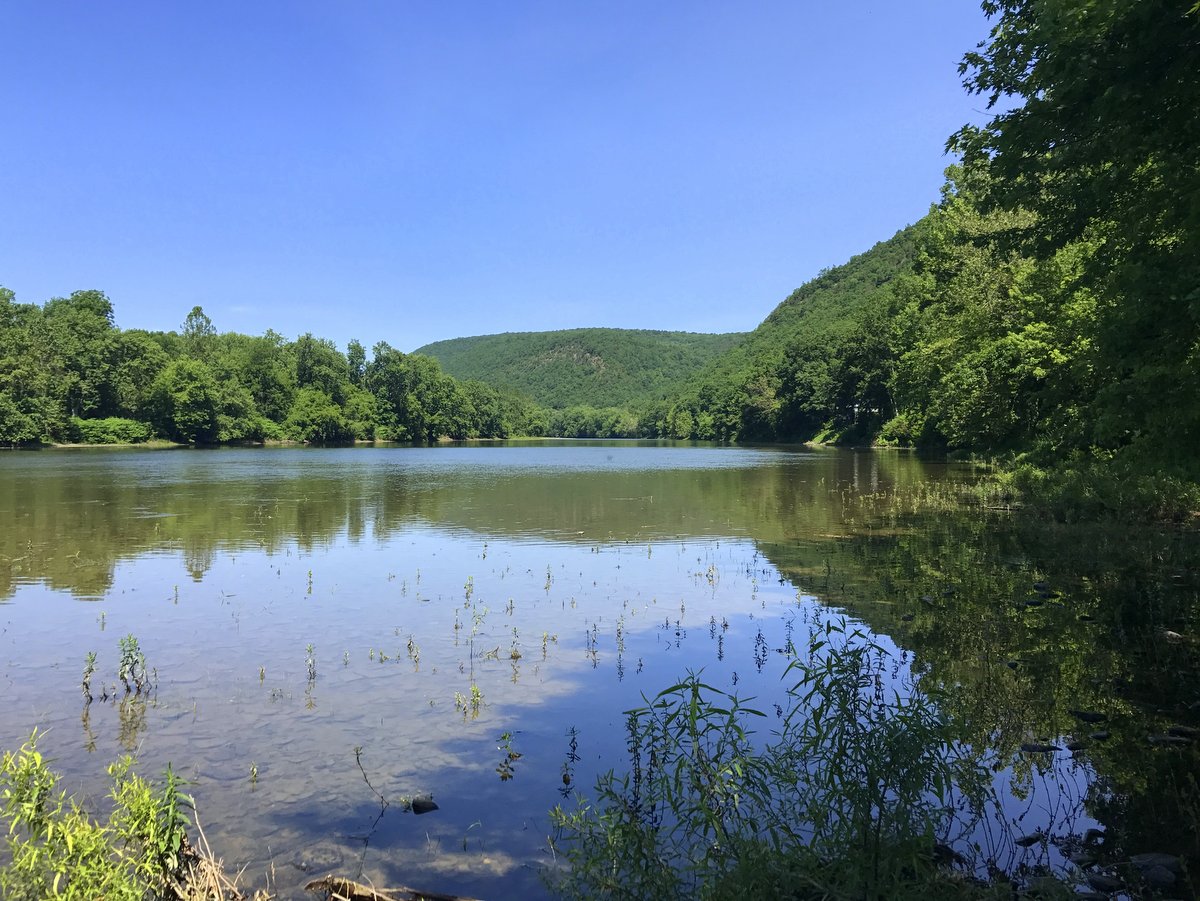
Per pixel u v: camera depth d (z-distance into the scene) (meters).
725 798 4.83
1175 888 4.51
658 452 83.38
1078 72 8.62
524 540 19.53
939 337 36.28
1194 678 8.18
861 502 27.34
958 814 5.54
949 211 35.84
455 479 40.97
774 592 13.04
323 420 105.69
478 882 4.85
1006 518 20.97
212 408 90.06
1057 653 9.04
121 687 8.52
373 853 5.21
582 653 9.73
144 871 4.23
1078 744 6.64
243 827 5.56
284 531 21.08
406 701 8.08
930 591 12.53
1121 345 10.10
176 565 15.92
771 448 91.81
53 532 20.58
